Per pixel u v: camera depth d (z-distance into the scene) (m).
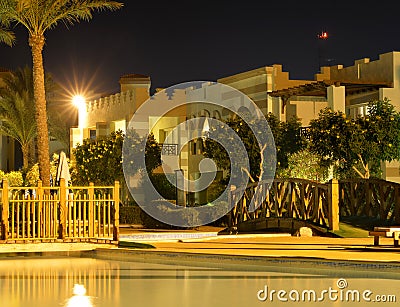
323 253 16.03
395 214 21.66
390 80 30.14
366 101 31.17
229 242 20.19
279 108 32.28
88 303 10.95
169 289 12.30
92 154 37.44
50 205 19.42
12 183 36.53
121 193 37.81
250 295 11.55
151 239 21.70
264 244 19.12
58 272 15.10
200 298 11.30
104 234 19.75
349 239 20.59
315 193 22.64
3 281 13.63
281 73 33.00
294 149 29.81
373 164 28.55
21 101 42.44
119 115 41.91
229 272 14.70
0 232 18.95
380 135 27.06
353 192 23.45
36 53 26.75
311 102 33.41
